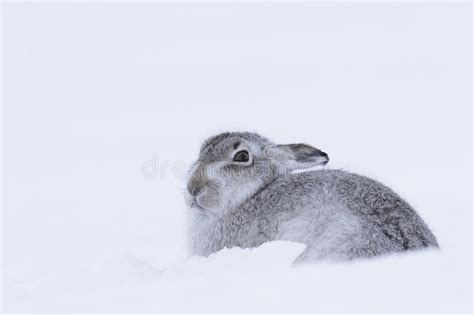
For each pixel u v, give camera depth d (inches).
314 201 609.9
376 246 566.6
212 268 571.8
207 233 661.9
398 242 574.2
